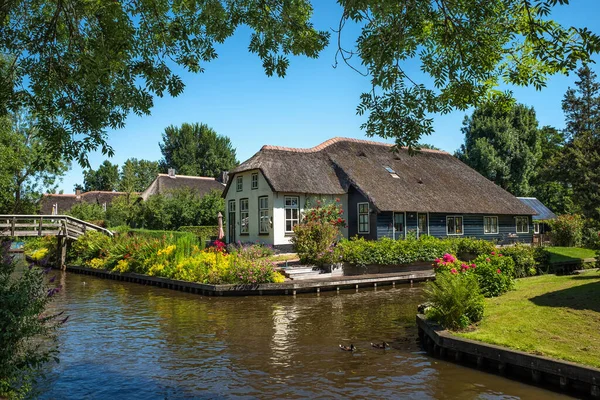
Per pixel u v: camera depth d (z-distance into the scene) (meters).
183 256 20.03
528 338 8.10
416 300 15.52
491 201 31.69
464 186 31.98
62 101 8.48
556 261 18.39
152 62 8.84
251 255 18.30
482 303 9.55
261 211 25.11
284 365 8.42
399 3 6.40
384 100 7.03
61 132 8.28
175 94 9.01
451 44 7.37
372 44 6.51
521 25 7.34
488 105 9.21
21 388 6.48
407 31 6.89
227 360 8.75
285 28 8.70
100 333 10.99
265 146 26.09
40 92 8.38
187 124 70.31
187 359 8.83
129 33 7.91
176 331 11.16
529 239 34.06
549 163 30.45
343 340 10.20
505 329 8.73
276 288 16.72
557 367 6.90
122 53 8.19
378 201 24.53
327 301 15.41
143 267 21.66
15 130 37.59
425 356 8.91
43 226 28.59
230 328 11.44
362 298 15.99
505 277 12.11
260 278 17.14
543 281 13.22
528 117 48.56
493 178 46.56
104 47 7.79
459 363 8.41
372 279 18.58
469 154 47.28
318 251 19.53
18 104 8.41
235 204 27.42
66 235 28.36
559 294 10.53
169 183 45.69
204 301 15.65
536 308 9.67
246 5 8.75
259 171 25.23
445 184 30.80
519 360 7.41
